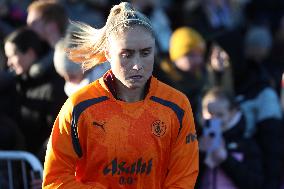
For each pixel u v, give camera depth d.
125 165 12.33
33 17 20.30
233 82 22.81
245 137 19.75
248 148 19.56
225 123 19.53
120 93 12.41
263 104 21.81
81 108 12.29
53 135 12.48
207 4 29.84
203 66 23.56
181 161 12.62
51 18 20.14
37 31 20.09
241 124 19.64
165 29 29.59
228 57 23.03
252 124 21.80
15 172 18.05
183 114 12.58
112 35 12.11
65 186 12.34
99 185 12.34
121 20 12.05
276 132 21.47
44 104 19.17
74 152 12.40
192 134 12.73
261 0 34.22
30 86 19.39
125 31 11.97
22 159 17.94
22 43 19.55
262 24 33.50
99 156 12.28
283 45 29.62
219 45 23.34
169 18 31.00
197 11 29.84
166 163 12.68
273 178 20.78
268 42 28.14
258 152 19.72
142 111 12.38
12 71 19.86
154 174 12.52
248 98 22.00
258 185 19.38
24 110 19.44
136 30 11.97
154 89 12.50
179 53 22.66
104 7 28.14
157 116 12.41
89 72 16.94
